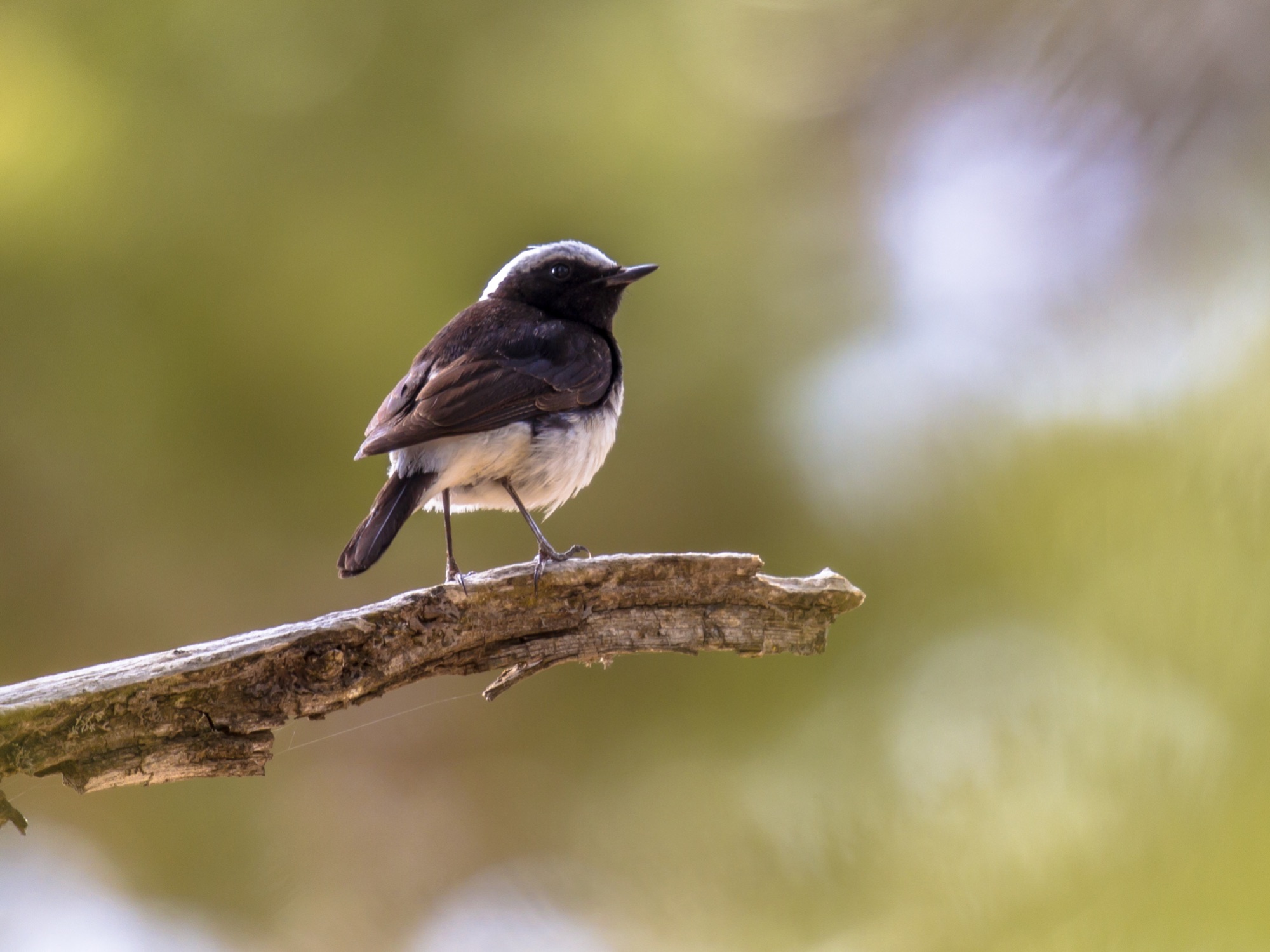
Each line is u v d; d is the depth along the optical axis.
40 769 5.56
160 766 5.57
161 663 5.57
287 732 5.75
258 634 5.58
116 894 5.71
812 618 5.62
